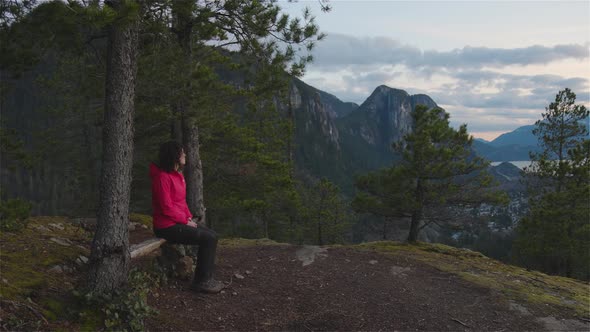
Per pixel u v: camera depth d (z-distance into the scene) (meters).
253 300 4.98
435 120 12.41
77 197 19.00
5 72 5.90
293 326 4.44
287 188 14.37
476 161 11.91
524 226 19.06
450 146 12.11
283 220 27.81
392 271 6.64
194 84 6.43
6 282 3.63
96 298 3.77
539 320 5.07
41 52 5.83
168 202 4.52
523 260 21.89
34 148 17.03
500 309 5.32
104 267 3.93
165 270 5.16
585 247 17.78
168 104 6.64
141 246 4.69
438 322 4.81
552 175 19.50
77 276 4.38
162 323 3.96
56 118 17.67
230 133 12.16
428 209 13.08
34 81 15.16
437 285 6.12
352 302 5.19
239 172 13.64
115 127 4.01
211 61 7.95
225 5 6.03
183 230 4.66
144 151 12.19
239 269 6.14
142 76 6.39
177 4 5.39
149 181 14.04
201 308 4.53
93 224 6.36
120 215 4.03
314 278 6.00
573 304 5.68
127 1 3.46
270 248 7.81
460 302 5.49
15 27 5.28
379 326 4.61
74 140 18.97
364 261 7.16
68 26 4.84
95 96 8.54
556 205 18.45
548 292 6.19
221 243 8.34
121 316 3.74
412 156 11.91
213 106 7.52
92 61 6.55
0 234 4.93
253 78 7.78
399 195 12.48
